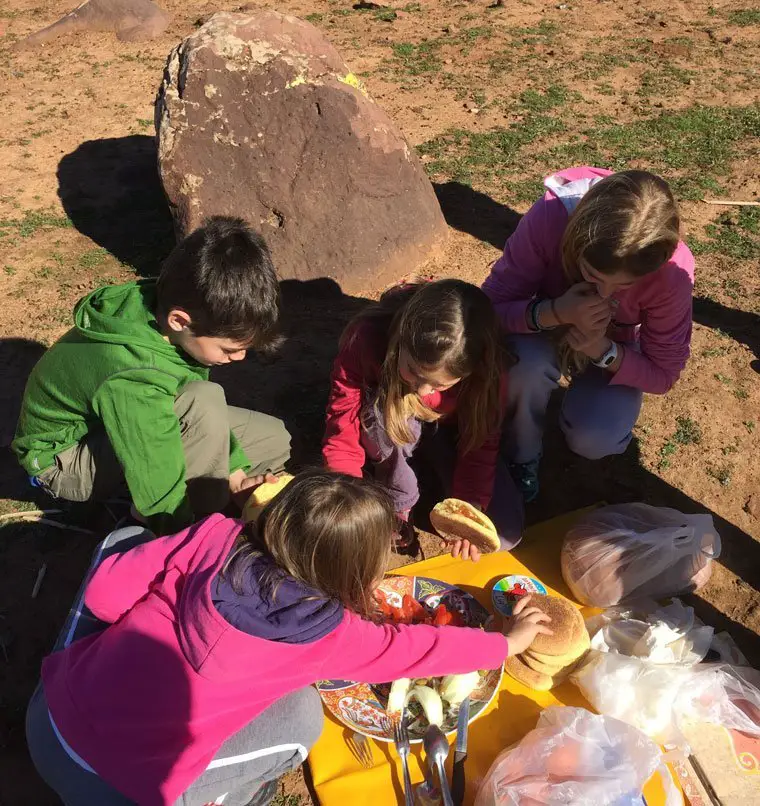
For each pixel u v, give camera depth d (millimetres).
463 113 6293
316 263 4305
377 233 4332
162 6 9031
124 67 7500
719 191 5129
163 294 2236
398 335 2334
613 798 1953
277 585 1731
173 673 1768
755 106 6309
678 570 2598
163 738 1773
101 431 2576
